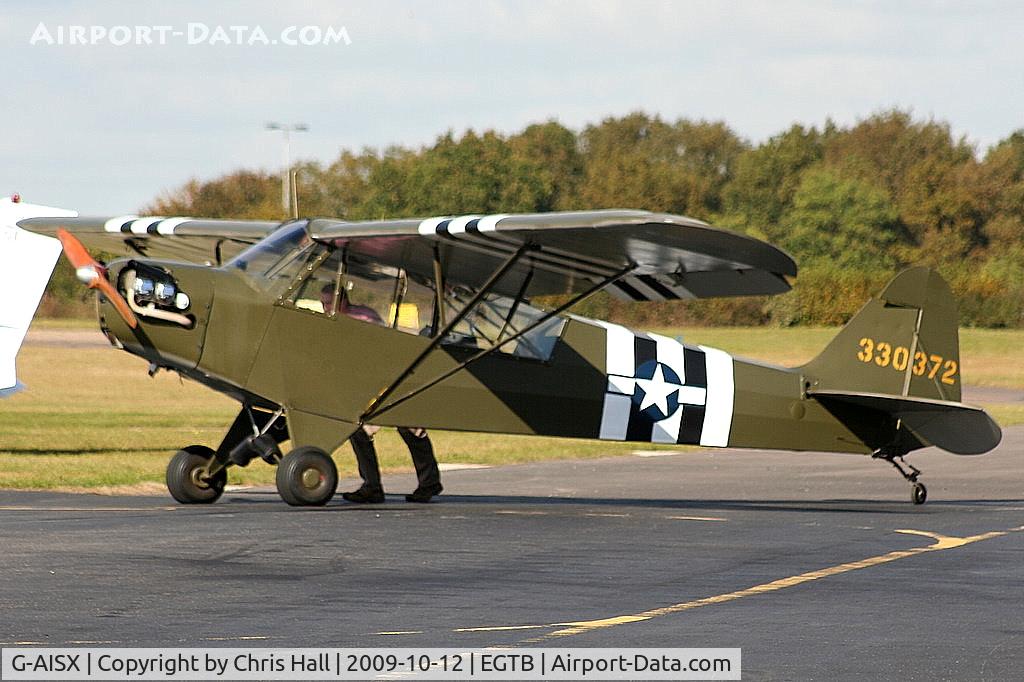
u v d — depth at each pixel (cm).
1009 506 3841
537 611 2006
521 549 2633
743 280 3328
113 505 3372
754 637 1855
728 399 3841
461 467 5169
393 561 2442
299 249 3341
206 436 5934
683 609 2041
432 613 1977
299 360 3328
